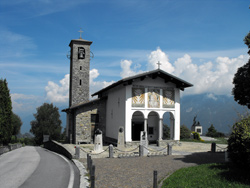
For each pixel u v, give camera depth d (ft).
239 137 35.24
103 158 55.77
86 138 92.38
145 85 82.33
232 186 30.09
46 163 51.90
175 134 85.15
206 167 41.42
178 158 55.47
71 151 61.36
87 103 92.43
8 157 70.13
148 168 43.55
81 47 115.55
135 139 92.63
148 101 82.12
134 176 37.29
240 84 56.24
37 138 227.61
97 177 36.65
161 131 83.51
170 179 34.30
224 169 38.96
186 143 94.68
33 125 236.84
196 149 75.87
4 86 98.58
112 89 91.40
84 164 48.11
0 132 93.09
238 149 35.24
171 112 85.46
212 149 67.67
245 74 56.29
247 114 41.47
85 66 115.24
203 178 33.99
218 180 32.78
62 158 61.05
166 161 51.13
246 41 55.01
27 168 45.75
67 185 32.45
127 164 47.57
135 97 80.43
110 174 38.65
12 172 41.88
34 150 102.27
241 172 36.29
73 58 113.91
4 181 34.99
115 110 87.20
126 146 77.41
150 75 80.59
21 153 83.41
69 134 105.60
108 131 93.40
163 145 82.64
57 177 37.24
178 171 39.24
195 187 30.35
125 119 78.43
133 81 80.79
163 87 84.89
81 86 113.80
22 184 33.17
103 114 96.48
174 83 86.84
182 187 30.14
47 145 117.08
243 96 56.85
